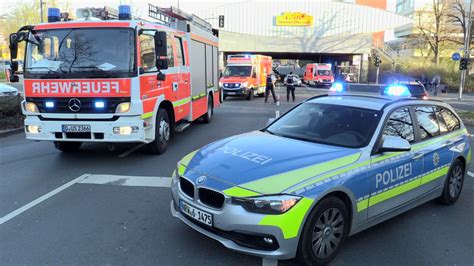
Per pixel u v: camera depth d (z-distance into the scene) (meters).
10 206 4.95
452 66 40.69
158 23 8.80
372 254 3.77
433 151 4.66
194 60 10.54
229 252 3.74
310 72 42.72
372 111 4.40
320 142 4.22
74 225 4.38
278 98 25.14
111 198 5.28
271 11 50.81
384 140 3.93
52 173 6.51
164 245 3.88
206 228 3.46
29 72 6.75
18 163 7.19
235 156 3.78
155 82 7.46
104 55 6.68
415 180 4.40
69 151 8.19
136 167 6.92
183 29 9.88
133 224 4.40
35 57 6.82
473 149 9.61
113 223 4.43
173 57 8.65
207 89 12.26
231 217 3.20
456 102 26.03
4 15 46.38
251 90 23.91
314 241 3.38
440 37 47.66
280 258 3.19
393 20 50.53
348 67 51.81
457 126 5.41
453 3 47.03
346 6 50.31
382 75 47.75
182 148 8.66
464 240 4.14
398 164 4.11
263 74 27.22
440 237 4.20
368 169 3.77
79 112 6.67
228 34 51.22
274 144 4.12
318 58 63.19
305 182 3.29
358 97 5.00
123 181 6.07
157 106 7.52
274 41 51.41
